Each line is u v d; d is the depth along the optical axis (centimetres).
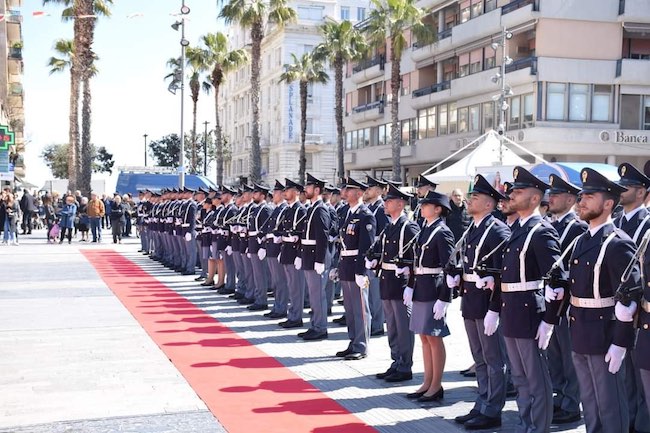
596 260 532
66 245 2662
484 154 2023
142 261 2075
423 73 4262
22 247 2541
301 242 1057
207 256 1597
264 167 6794
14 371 809
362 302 897
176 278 1673
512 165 1717
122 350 917
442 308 694
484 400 658
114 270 1830
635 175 650
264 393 738
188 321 1128
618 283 517
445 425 647
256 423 641
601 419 545
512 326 597
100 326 1075
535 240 590
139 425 630
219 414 665
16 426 625
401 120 4462
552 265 577
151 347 938
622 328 506
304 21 6153
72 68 3553
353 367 854
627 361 628
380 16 3647
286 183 1136
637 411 637
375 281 1062
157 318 1150
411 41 4303
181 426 629
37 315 1164
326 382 785
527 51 3369
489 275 638
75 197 2898
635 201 653
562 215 714
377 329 1070
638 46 3344
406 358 793
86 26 3173
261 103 6850
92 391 733
